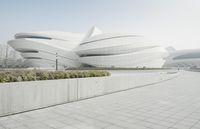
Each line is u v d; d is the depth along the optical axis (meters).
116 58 57.88
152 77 18.16
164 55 65.38
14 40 65.12
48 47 65.88
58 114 6.18
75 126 4.98
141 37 62.03
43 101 7.11
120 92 11.79
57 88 7.74
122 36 61.47
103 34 63.12
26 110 6.46
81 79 9.07
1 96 5.69
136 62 58.62
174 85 16.44
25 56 67.12
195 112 6.65
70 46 72.31
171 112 6.63
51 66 66.12
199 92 11.89
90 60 60.78
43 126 4.93
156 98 9.55
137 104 7.99
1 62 76.88
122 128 4.88
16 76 6.49
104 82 10.81
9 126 4.88
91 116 6.00
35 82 6.79
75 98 8.70
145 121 5.52
